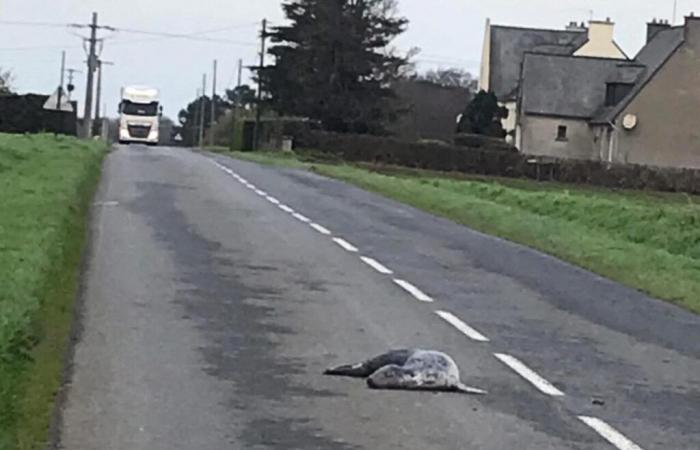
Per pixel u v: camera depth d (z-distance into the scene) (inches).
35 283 522.6
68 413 368.8
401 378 423.5
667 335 574.2
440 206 1259.8
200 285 637.9
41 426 348.2
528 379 451.2
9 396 352.5
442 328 550.3
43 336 466.6
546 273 784.9
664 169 2450.8
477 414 390.9
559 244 959.0
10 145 1636.3
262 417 375.6
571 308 642.2
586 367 482.0
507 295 671.8
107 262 697.6
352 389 418.9
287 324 539.2
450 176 2415.1
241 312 564.4
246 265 724.7
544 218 1206.9
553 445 357.1
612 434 374.3
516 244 959.6
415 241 920.3
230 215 1023.0
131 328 510.6
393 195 1397.6
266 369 445.7
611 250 942.4
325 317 562.3
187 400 393.4
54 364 427.8
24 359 413.1
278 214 1061.1
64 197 933.2
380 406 395.2
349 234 934.4
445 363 431.5
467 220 1138.0
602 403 418.0
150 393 400.5
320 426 366.9
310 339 506.3
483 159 2603.3
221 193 1262.3
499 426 376.5
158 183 1353.3
